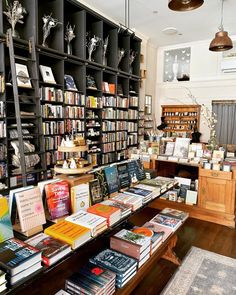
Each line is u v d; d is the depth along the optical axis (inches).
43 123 163.5
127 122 263.9
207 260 106.6
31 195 61.8
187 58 315.3
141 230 88.8
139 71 274.2
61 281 89.6
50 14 175.8
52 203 67.6
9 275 42.6
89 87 207.0
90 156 209.9
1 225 52.9
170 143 171.6
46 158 165.9
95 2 203.9
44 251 51.7
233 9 212.4
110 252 76.6
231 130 290.2
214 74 295.9
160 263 103.7
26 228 58.6
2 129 140.1
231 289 88.3
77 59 187.8
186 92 317.1
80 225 63.3
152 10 218.7
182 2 110.8
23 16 155.3
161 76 335.6
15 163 146.5
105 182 88.9
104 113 225.6
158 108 338.0
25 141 154.3
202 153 156.3
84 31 192.2
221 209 145.4
